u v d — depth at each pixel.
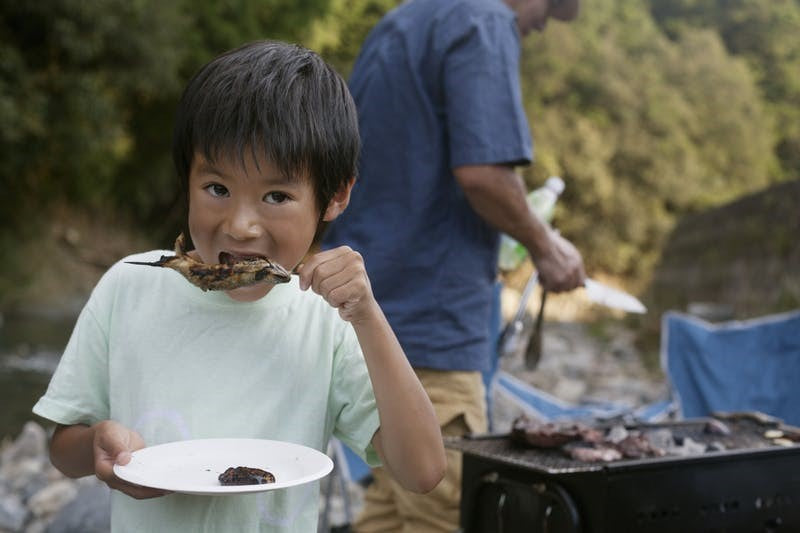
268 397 1.45
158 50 17.53
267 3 22.27
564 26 30.77
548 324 16.92
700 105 33.56
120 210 21.27
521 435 2.29
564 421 2.58
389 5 26.78
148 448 1.32
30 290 16.00
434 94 2.60
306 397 1.47
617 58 31.16
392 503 2.71
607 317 20.53
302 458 1.32
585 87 30.28
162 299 1.47
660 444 2.40
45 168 18.08
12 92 15.33
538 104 29.39
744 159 33.12
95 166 19.00
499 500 2.25
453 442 2.38
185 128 1.31
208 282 1.26
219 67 1.31
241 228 1.25
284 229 1.29
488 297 2.65
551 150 28.09
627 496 2.05
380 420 1.41
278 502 1.43
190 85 1.34
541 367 9.95
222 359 1.45
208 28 21.17
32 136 16.39
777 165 35.56
